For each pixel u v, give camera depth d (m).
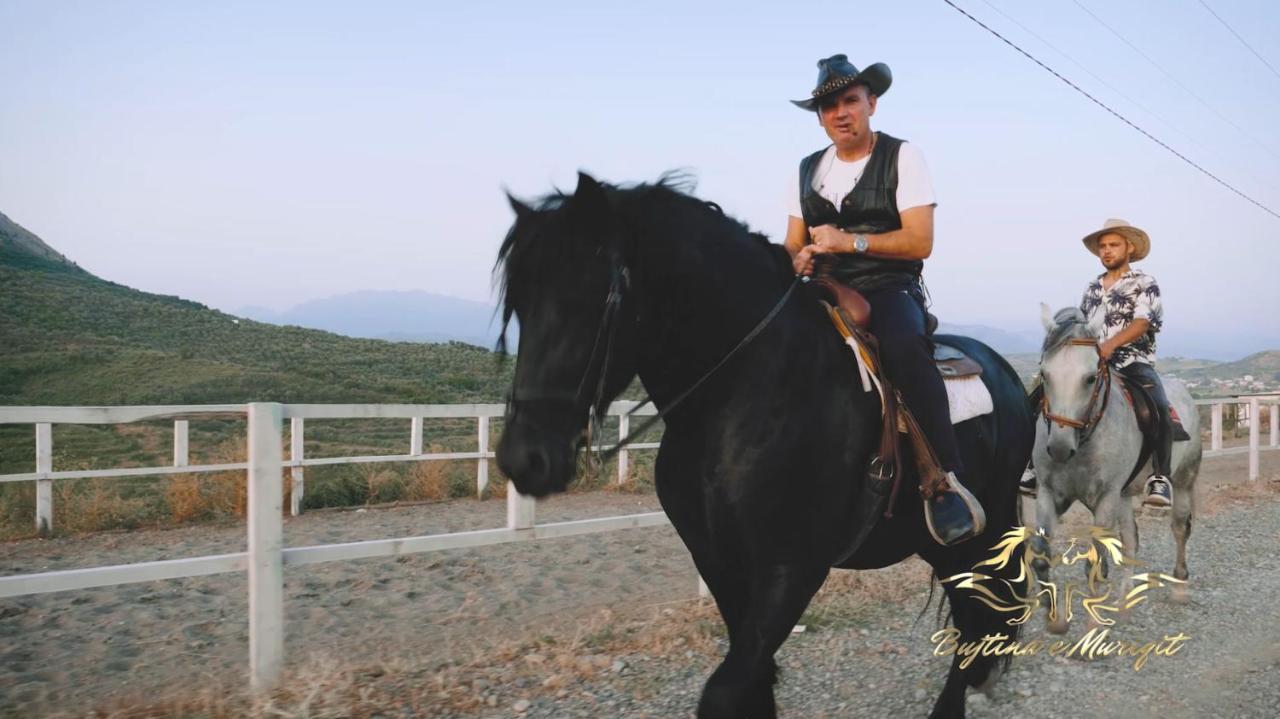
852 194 3.33
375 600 6.06
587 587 6.52
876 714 3.95
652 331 2.60
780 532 2.72
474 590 6.38
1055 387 5.20
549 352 2.30
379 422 22.03
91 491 9.97
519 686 4.18
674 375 2.74
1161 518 9.45
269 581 4.11
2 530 8.38
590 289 2.33
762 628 2.65
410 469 11.97
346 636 5.16
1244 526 8.91
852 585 6.17
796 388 2.79
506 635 5.15
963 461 3.37
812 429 2.78
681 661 4.57
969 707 4.06
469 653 4.73
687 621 5.26
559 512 10.00
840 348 2.99
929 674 4.44
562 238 2.36
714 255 2.78
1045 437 5.57
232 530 8.88
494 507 10.45
